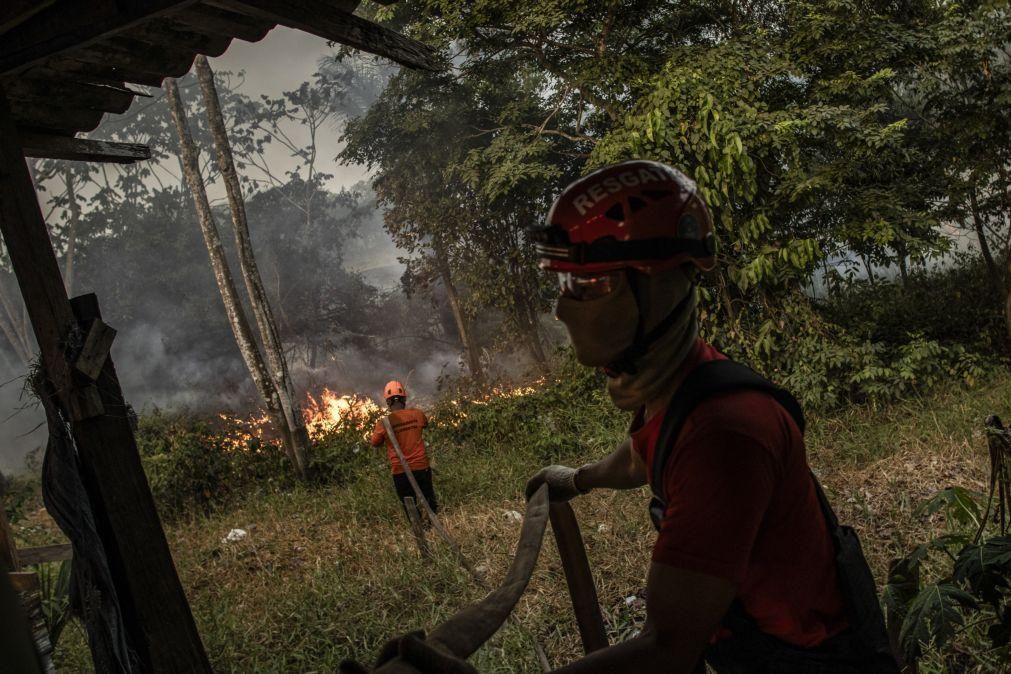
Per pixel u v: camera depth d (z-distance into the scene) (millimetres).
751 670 1175
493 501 8547
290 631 5754
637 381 1152
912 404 9141
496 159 15578
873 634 1180
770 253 9773
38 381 3279
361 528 8438
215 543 8852
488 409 11547
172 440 11664
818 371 9656
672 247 1101
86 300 3346
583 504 6930
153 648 3346
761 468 1048
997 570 2373
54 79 3600
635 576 5473
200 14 3100
